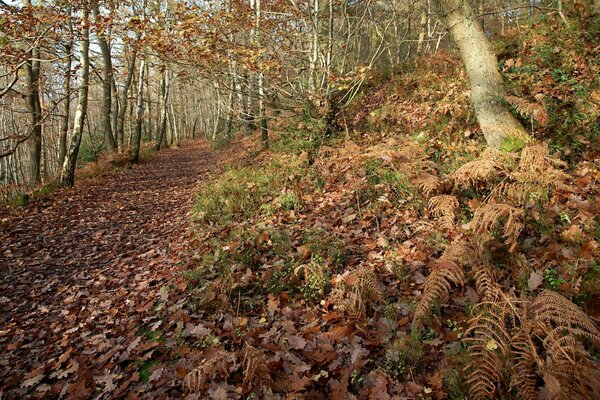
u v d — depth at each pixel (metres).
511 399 2.52
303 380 2.98
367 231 5.30
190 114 54.50
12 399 3.57
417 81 10.52
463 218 4.63
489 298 3.07
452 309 3.45
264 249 5.45
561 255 3.48
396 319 3.47
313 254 4.82
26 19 9.98
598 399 2.24
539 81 6.47
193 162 20.50
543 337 2.71
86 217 9.75
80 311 5.14
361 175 6.75
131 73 20.81
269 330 3.77
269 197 7.58
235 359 3.23
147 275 5.99
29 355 4.27
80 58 12.76
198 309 4.42
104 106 20.25
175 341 3.97
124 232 8.54
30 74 14.70
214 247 5.86
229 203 7.90
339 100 9.88
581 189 4.29
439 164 6.05
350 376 3.04
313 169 8.07
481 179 4.90
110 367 3.78
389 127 8.98
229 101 11.77
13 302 5.55
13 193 12.04
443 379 2.80
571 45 6.83
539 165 4.41
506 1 13.73
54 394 3.59
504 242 3.83
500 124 5.37
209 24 8.80
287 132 10.61
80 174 15.70
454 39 5.94
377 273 4.25
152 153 24.53
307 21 9.68
